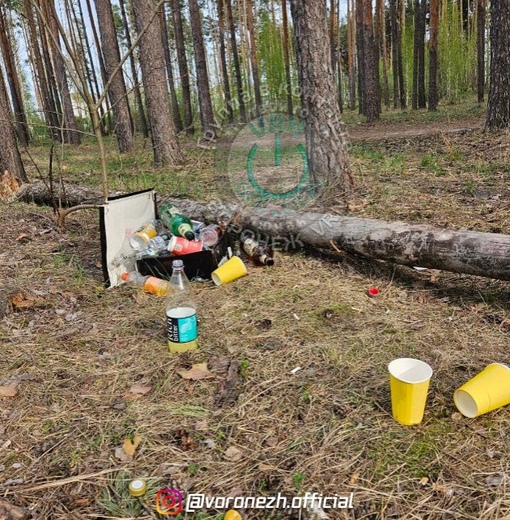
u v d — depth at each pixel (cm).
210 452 184
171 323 253
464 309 285
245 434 192
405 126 1295
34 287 332
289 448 184
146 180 670
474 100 2122
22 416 209
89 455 185
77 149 1415
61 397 221
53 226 477
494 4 772
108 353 257
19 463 182
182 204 443
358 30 2045
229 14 1811
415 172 595
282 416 202
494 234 294
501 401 193
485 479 165
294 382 224
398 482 166
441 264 304
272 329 273
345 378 225
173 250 346
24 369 244
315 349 249
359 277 339
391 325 271
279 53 1831
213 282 343
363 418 197
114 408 212
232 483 169
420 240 310
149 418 204
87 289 335
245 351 252
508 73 777
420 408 189
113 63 1091
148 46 814
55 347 264
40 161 1073
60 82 1537
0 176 613
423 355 239
